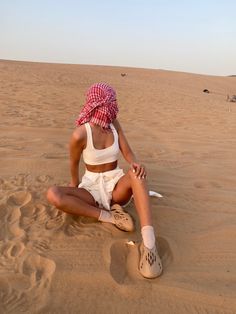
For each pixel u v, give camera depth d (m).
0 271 2.76
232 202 4.06
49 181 4.30
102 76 29.73
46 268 2.83
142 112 12.23
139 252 3.00
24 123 8.23
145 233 2.91
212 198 4.14
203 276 2.79
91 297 2.57
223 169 5.32
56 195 3.17
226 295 2.60
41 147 6.02
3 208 3.62
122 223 3.24
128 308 2.50
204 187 4.55
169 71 49.41
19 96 13.29
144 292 2.62
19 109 10.42
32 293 2.58
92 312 2.46
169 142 7.21
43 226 3.34
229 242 3.23
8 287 2.62
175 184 4.57
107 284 2.68
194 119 11.39
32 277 2.73
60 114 10.08
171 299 2.57
